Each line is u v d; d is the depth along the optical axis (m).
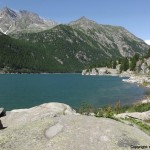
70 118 16.11
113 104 70.44
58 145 13.41
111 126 14.80
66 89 120.31
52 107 20.11
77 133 14.16
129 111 44.50
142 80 147.50
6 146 14.03
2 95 96.25
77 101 79.19
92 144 13.24
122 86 130.75
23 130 15.59
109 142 13.32
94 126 14.70
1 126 17.34
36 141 14.12
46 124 15.70
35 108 20.44
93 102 76.12
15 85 145.38
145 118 30.75
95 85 141.75
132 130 15.17
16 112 20.52
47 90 116.19
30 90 116.25
